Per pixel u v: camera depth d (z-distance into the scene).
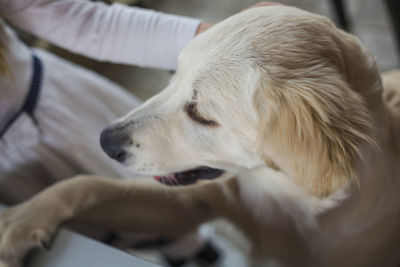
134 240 1.25
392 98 1.14
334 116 0.80
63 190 0.93
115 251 0.67
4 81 1.07
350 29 2.36
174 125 0.96
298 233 1.25
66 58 2.40
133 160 0.99
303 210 1.13
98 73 2.47
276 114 0.82
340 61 0.84
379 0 2.43
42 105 1.17
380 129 0.90
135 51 1.09
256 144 0.88
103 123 1.36
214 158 0.98
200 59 0.91
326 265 1.27
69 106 1.26
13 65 1.10
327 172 0.81
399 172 1.02
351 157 0.81
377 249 1.17
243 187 1.24
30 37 2.28
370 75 0.88
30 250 0.75
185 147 0.97
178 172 1.05
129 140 0.98
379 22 2.36
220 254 1.83
